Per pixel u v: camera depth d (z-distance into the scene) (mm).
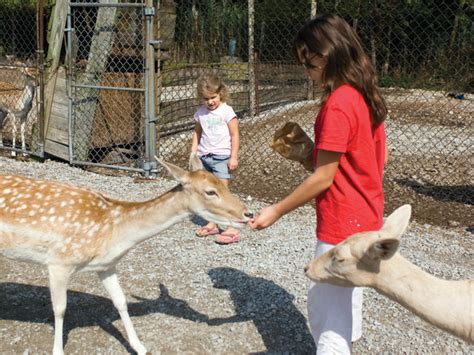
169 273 3400
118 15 5805
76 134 5848
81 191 2537
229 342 2715
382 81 10703
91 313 2936
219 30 10430
